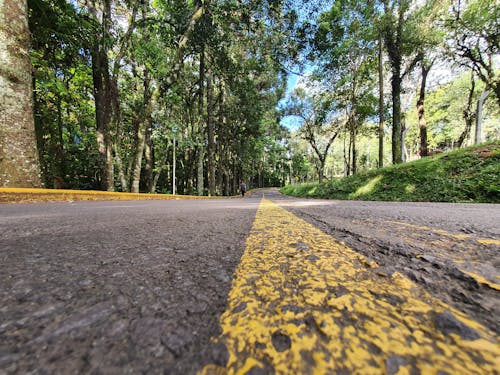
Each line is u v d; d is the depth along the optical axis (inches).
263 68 728.3
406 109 982.4
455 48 626.2
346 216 107.0
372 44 692.7
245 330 17.2
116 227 74.8
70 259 38.2
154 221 89.3
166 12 560.4
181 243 50.3
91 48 386.0
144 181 1126.4
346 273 29.5
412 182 419.8
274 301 22.0
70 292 24.9
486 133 1254.9
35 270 32.4
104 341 16.1
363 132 1046.4
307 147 2089.1
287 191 1583.4
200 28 518.3
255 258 37.4
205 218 100.7
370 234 57.7
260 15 521.3
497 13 511.8
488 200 298.4
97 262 36.5
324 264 33.3
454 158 396.5
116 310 20.9
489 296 21.9
